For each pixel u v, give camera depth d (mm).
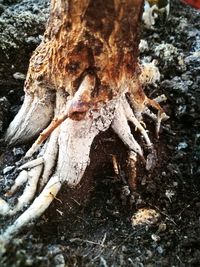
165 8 271
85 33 162
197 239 191
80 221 190
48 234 182
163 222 196
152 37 271
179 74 253
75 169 189
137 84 187
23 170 193
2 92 226
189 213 201
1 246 165
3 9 257
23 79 229
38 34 240
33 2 263
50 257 170
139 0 157
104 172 201
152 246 188
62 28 167
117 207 197
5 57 230
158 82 244
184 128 233
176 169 214
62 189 191
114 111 184
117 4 155
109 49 164
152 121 220
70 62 169
